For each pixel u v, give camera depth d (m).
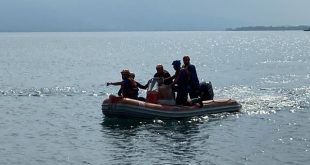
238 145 16.61
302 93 30.70
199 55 87.06
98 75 47.34
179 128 19.62
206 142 17.12
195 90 22.69
